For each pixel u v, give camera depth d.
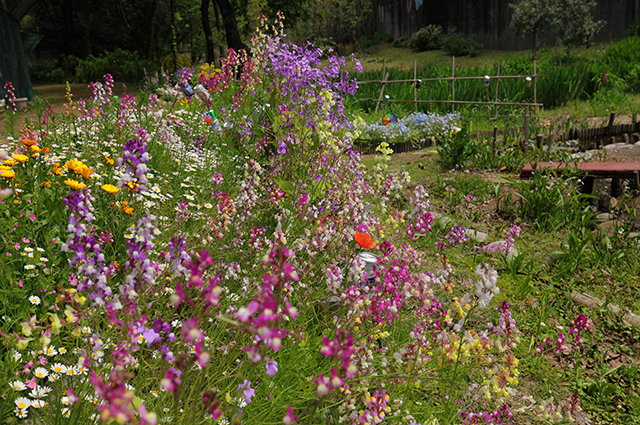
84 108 5.49
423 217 3.51
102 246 2.78
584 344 3.83
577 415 3.12
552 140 9.48
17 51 14.95
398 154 10.21
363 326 2.48
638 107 13.39
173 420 1.76
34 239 2.80
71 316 1.48
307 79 4.86
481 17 34.75
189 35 38.53
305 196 3.57
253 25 23.59
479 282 2.11
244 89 6.32
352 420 2.00
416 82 14.57
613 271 4.86
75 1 42.84
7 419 1.91
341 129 4.62
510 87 14.95
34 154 3.54
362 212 3.54
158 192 3.86
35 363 2.15
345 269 3.07
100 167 3.96
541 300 4.31
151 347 2.29
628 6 27.45
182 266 1.83
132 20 41.91
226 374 2.04
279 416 2.06
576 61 21.36
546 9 24.95
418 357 2.33
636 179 6.27
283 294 2.17
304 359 2.38
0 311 2.33
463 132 8.77
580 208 6.22
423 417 2.47
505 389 2.27
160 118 5.05
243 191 3.53
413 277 2.37
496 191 6.65
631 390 3.37
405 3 40.19
